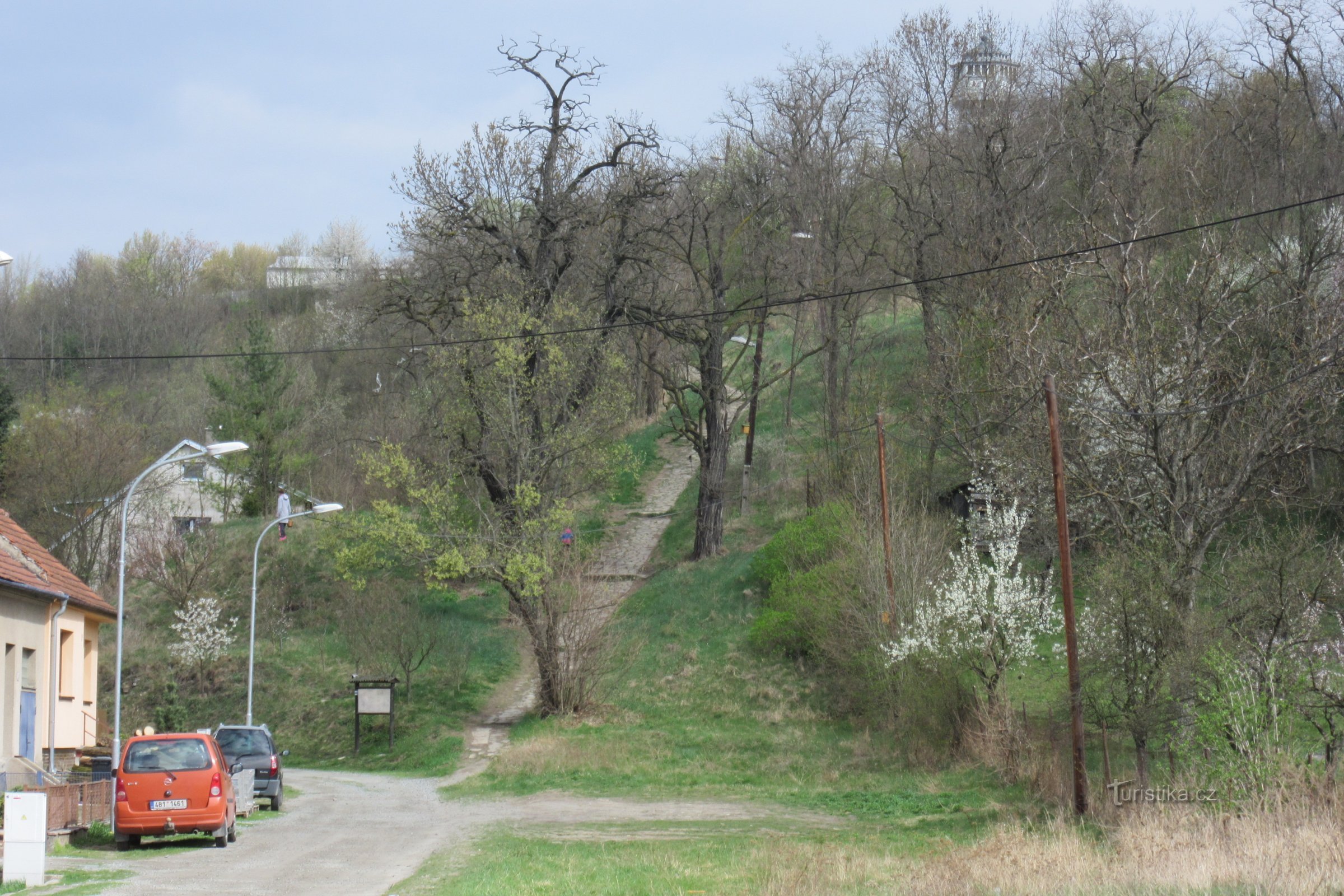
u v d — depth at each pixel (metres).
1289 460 29.83
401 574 51.97
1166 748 21.41
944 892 12.36
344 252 101.38
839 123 49.03
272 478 60.19
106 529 49.44
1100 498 28.19
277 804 25.08
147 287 85.81
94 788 20.78
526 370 37.97
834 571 34.97
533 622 36.94
